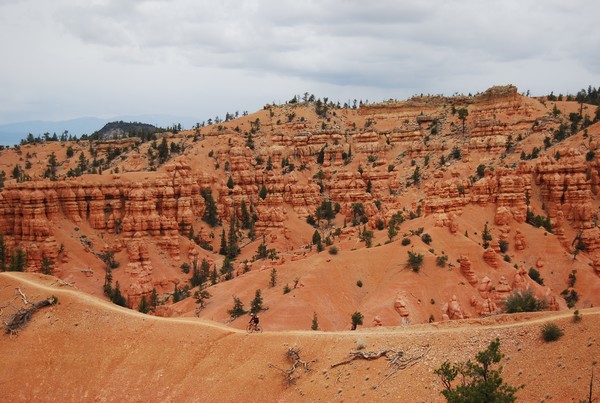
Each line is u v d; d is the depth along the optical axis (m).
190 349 83.31
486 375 58.00
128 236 189.38
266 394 74.88
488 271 140.38
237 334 83.50
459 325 80.62
